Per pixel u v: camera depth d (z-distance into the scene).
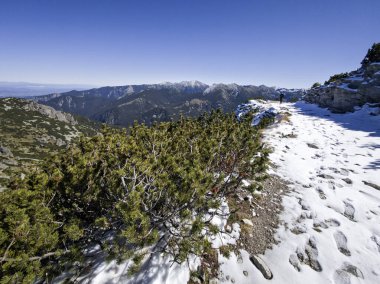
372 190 9.09
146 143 8.37
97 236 6.01
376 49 30.22
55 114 181.62
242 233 6.76
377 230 6.83
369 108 23.03
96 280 4.92
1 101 157.62
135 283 4.88
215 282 5.29
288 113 25.75
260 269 5.65
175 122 12.55
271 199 8.71
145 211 5.30
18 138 111.88
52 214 5.00
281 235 6.82
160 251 5.35
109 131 8.59
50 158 6.34
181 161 7.09
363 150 13.73
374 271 5.48
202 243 4.75
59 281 4.91
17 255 4.07
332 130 18.92
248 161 8.20
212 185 6.36
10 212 4.20
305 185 9.77
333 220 7.36
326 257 5.96
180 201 5.21
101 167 6.38
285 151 14.04
